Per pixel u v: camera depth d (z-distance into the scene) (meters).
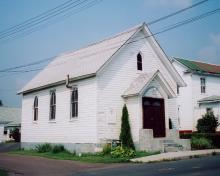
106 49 26.11
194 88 39.88
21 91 32.62
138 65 26.36
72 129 25.30
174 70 28.39
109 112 23.66
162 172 14.02
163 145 23.06
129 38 25.16
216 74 42.22
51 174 15.30
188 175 12.88
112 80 24.19
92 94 23.62
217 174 12.84
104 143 22.81
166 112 25.31
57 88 27.78
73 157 21.98
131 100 24.12
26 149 31.39
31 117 31.33
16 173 16.08
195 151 22.56
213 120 34.09
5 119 61.25
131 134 23.64
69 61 30.55
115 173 14.47
